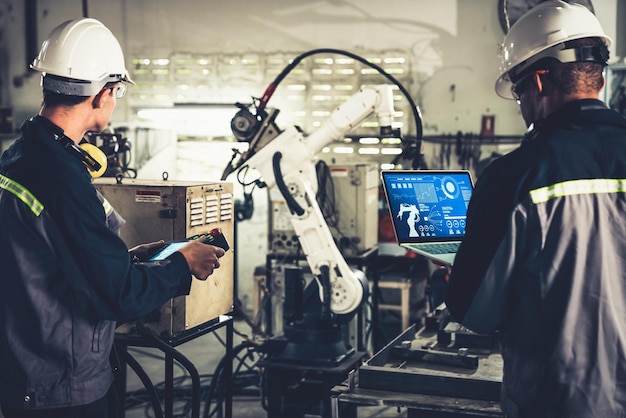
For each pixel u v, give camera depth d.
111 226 2.23
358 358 3.47
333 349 3.38
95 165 2.10
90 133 4.24
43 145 2.00
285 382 3.43
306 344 3.37
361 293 3.35
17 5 7.09
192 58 6.94
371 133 6.56
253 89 6.84
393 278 5.57
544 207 1.65
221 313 3.18
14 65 7.15
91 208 1.96
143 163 6.61
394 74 6.58
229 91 6.89
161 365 5.28
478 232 1.70
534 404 1.69
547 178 1.65
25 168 1.97
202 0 6.88
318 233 3.35
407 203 2.68
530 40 1.80
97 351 2.08
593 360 1.65
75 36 2.10
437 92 6.53
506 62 1.87
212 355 5.54
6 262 1.98
